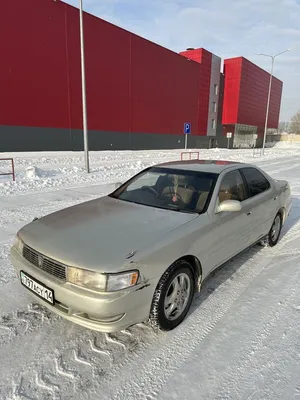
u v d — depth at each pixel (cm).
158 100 3406
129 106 3045
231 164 404
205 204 316
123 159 2097
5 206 683
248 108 5041
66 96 2430
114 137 2934
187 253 266
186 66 3762
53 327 264
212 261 308
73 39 2403
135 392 201
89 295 214
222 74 4631
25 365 220
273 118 6284
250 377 215
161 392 201
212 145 4675
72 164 1662
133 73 3019
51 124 2362
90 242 246
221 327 270
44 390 200
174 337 256
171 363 227
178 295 268
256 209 387
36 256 252
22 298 307
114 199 363
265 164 1919
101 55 2656
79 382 207
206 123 4394
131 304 223
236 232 345
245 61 4631
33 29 2134
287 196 502
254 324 275
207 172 361
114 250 233
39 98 2253
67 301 225
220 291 330
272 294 327
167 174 375
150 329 266
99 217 298
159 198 344
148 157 2367
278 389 204
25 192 851
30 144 2255
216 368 223
